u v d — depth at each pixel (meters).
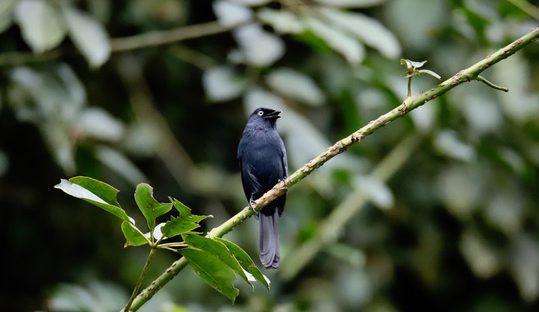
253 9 10.88
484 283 13.16
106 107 12.36
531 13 9.59
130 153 11.98
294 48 12.53
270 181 8.98
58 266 11.80
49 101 9.50
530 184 12.53
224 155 13.09
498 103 11.69
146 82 12.78
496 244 12.55
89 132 9.89
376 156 12.16
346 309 11.94
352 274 12.10
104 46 8.88
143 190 4.18
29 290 11.83
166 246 4.32
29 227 11.73
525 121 12.10
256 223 11.47
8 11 8.89
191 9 12.11
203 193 12.34
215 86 9.59
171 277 4.61
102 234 12.01
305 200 11.62
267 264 7.05
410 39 11.93
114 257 11.93
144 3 11.60
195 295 11.47
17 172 11.30
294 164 9.62
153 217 4.29
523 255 12.51
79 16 8.93
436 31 11.42
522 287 12.42
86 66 12.07
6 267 11.80
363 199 10.75
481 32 9.91
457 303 13.17
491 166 12.45
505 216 12.30
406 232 12.74
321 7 9.22
